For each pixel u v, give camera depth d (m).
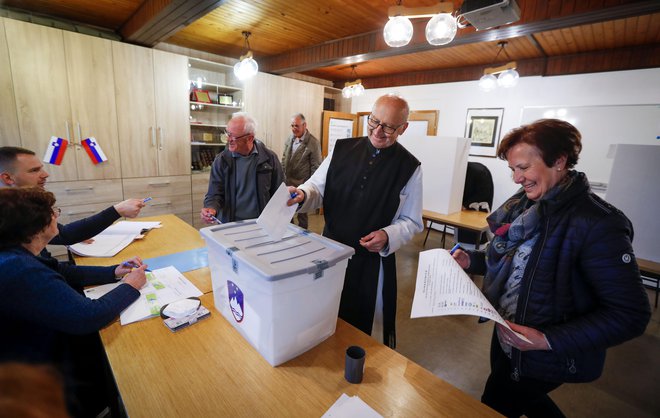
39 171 1.51
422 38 2.94
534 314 0.89
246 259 0.79
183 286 1.20
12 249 0.84
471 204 3.21
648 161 1.83
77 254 1.47
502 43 3.41
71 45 2.93
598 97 3.57
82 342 1.06
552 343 0.77
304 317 0.83
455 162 2.86
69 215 3.12
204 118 4.16
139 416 0.65
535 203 0.94
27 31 2.71
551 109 3.89
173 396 0.71
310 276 0.79
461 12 1.95
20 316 0.79
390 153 1.40
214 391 0.72
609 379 1.88
